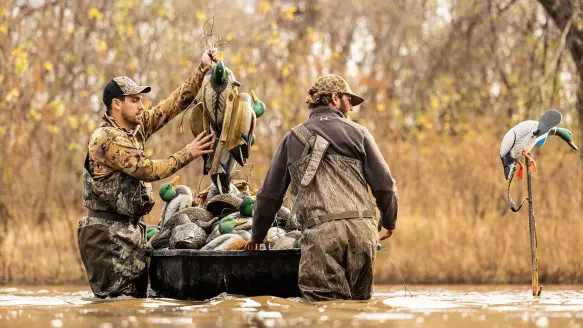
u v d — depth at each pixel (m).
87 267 12.93
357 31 57.69
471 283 23.14
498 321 8.68
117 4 32.22
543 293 14.93
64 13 32.59
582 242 23.17
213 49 13.84
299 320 8.80
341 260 11.55
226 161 12.88
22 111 28.47
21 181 26.84
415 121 36.41
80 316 9.52
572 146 12.85
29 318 9.39
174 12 33.75
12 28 30.84
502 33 34.75
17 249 25.05
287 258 12.01
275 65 33.62
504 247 24.14
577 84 29.77
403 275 24.28
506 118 30.83
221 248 12.37
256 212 11.98
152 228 14.43
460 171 28.19
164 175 12.73
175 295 12.57
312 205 11.57
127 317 9.32
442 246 24.75
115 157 12.69
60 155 28.55
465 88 35.69
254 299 11.12
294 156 11.77
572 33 28.41
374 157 11.84
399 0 52.06
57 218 26.62
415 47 49.09
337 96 12.23
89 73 31.20
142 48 32.25
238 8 43.66
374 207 11.87
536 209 25.19
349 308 10.14
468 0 34.97
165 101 13.95
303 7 50.34
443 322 8.58
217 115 12.76
